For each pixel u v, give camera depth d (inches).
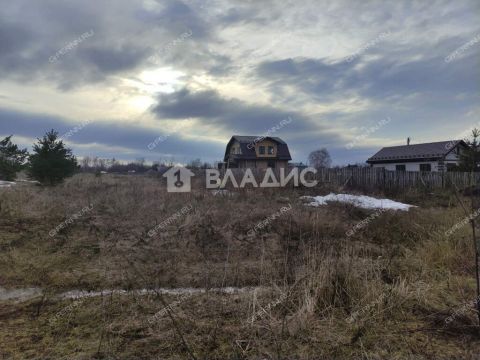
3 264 196.4
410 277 168.1
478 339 116.9
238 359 103.7
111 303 141.5
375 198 565.3
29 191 438.3
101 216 331.3
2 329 121.2
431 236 243.8
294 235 271.4
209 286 164.6
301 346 111.2
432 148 1069.1
